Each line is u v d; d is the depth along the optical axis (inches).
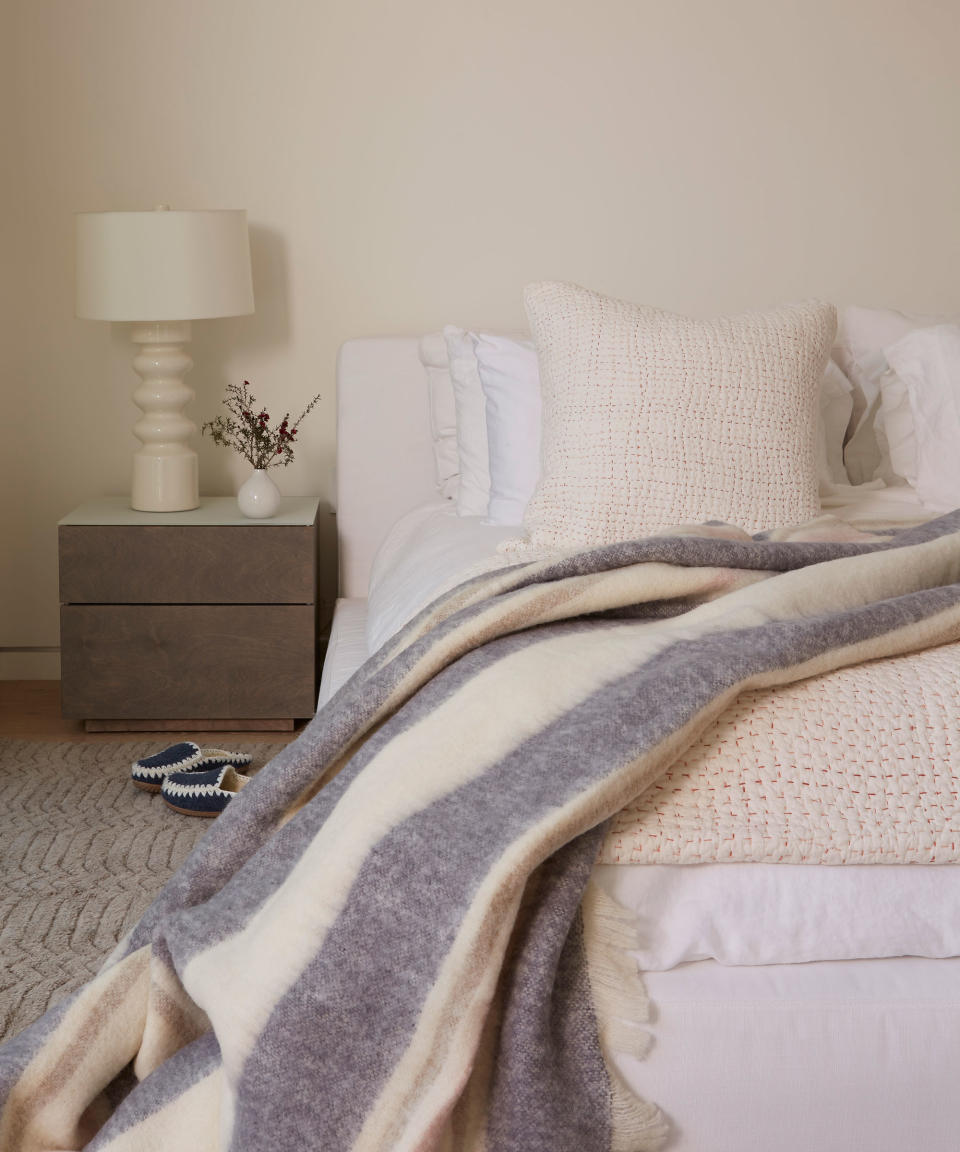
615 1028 45.1
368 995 44.0
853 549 66.0
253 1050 43.7
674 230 133.4
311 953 44.9
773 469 85.4
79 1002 50.9
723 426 84.8
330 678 93.2
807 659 51.5
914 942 48.3
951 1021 46.3
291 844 51.1
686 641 53.1
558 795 45.6
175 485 123.8
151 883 88.3
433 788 47.9
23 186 128.3
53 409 133.0
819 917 47.7
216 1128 46.3
